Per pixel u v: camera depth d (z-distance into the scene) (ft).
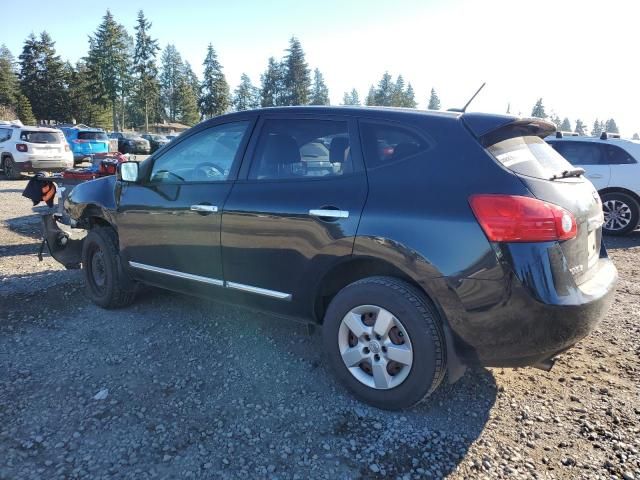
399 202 9.45
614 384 11.05
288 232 10.72
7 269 20.03
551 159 10.33
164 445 8.89
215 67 306.96
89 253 15.90
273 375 11.39
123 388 10.78
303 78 316.19
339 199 10.11
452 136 9.49
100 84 273.75
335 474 8.21
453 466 8.40
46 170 56.85
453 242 8.83
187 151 13.41
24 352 12.46
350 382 10.26
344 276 10.90
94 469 8.27
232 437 9.12
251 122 12.25
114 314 15.11
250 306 12.06
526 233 8.46
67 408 10.02
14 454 8.59
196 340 13.23
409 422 9.60
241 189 11.72
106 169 24.14
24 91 272.31
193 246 12.63
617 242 28.04
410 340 9.34
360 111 10.73
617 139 29.81
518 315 8.56
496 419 9.73
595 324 9.21
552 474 8.19
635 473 8.19
